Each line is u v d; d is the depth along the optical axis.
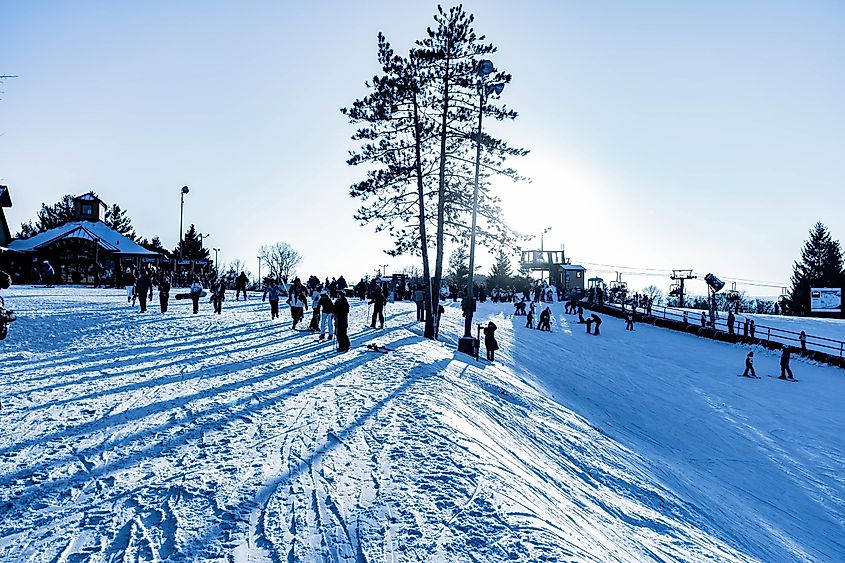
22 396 9.37
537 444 10.94
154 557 4.54
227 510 5.43
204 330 19.33
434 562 4.60
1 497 5.54
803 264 86.12
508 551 4.79
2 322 6.81
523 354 27.83
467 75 25.70
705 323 44.03
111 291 36.44
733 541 9.09
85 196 51.81
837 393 25.45
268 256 107.75
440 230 25.73
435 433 8.18
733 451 17.08
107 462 6.55
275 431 8.01
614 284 73.81
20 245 47.84
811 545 10.71
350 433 8.02
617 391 23.08
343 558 4.63
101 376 11.30
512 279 80.62
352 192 25.84
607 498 8.75
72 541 4.75
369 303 35.94
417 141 26.03
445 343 24.47
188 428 7.96
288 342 17.42
